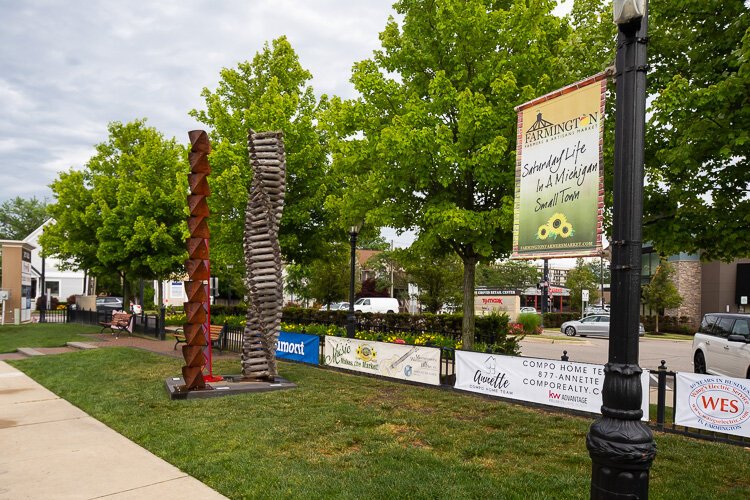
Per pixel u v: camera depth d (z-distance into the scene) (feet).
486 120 36.55
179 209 79.51
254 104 63.16
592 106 15.62
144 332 71.56
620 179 10.37
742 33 30.50
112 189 85.35
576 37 37.22
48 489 17.47
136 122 90.79
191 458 20.47
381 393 33.60
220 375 38.14
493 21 39.91
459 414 28.25
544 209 17.20
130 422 25.90
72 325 88.99
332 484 17.62
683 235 33.65
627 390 9.87
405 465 19.60
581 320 108.68
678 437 24.85
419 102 40.42
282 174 36.76
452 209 38.24
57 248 94.22
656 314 122.72
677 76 28.48
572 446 22.47
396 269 150.10
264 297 36.22
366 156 43.88
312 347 47.19
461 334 52.39
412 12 43.68
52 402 31.14
